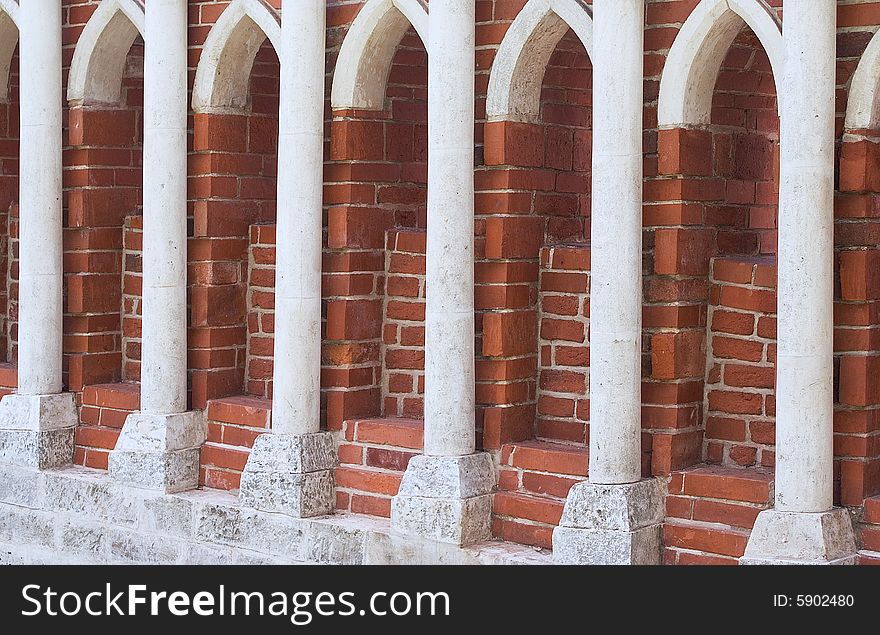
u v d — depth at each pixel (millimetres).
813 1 8594
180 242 11414
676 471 9617
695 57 9375
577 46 10398
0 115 13109
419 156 11258
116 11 11773
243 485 10891
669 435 9609
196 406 11633
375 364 11102
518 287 10234
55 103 12109
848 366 9000
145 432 11469
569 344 10258
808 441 8773
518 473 10156
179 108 11359
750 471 9547
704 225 9711
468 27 9930
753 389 9609
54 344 12273
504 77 10023
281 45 10703
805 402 8750
